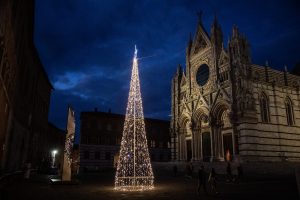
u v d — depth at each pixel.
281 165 32.72
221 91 47.56
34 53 39.00
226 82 46.91
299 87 50.84
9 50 21.03
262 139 42.47
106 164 75.19
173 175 44.12
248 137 41.03
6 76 21.55
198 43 57.50
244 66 44.22
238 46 45.12
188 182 32.22
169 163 54.12
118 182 31.69
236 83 44.28
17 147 33.41
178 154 59.22
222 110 48.22
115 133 78.75
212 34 52.72
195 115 54.47
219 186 26.27
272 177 31.73
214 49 51.31
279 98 47.41
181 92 62.06
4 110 22.73
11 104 26.61
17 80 29.08
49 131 75.06
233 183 28.84
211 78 51.12
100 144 76.00
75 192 21.12
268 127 43.94
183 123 59.50
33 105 43.12
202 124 53.22
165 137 87.62
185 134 59.03
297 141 46.88
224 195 19.50
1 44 17.34
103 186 27.20
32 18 30.67
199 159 52.34
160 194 20.38
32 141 44.00
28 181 29.48
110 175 49.94
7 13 17.02
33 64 40.53
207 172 42.81
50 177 36.09
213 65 51.00
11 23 19.72
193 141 54.00
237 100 43.50
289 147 45.41
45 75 51.22
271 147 43.06
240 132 41.94
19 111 32.78
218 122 48.28
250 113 42.16
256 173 35.00
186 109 57.75
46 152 63.94
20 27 25.66
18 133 33.28
